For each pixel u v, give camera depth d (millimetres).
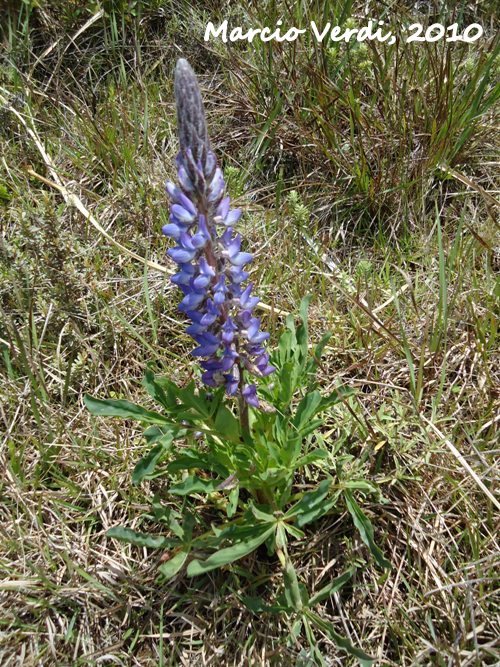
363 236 615
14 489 452
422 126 641
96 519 450
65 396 496
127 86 709
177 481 444
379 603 409
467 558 417
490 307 529
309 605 371
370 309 529
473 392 488
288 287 562
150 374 397
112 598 415
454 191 634
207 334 352
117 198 608
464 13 730
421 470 450
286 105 676
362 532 384
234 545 378
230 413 385
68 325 524
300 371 414
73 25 740
